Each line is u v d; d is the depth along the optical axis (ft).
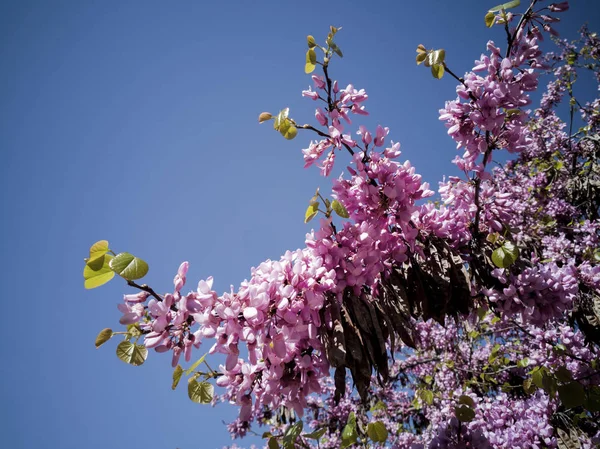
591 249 14.92
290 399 7.93
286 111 8.74
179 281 6.72
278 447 7.97
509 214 10.52
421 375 24.50
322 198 8.35
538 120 26.00
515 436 12.00
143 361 6.58
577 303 11.80
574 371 12.48
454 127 9.35
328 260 8.11
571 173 22.79
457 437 10.14
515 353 18.86
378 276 9.18
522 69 8.90
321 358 8.16
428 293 9.66
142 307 6.78
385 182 8.82
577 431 12.32
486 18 9.41
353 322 8.32
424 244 10.07
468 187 10.32
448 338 22.30
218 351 6.92
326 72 9.00
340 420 24.30
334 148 9.18
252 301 6.75
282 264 7.74
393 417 24.30
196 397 7.45
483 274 10.33
